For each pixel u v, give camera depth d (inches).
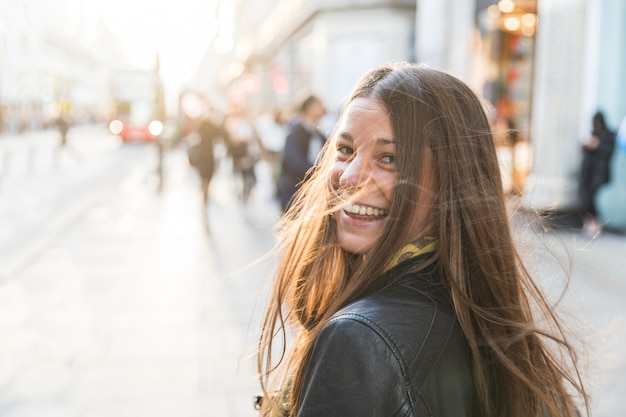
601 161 351.9
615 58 378.3
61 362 187.6
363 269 47.1
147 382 172.7
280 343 160.1
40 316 232.1
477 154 48.9
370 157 47.8
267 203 555.2
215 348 197.9
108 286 273.9
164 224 444.8
